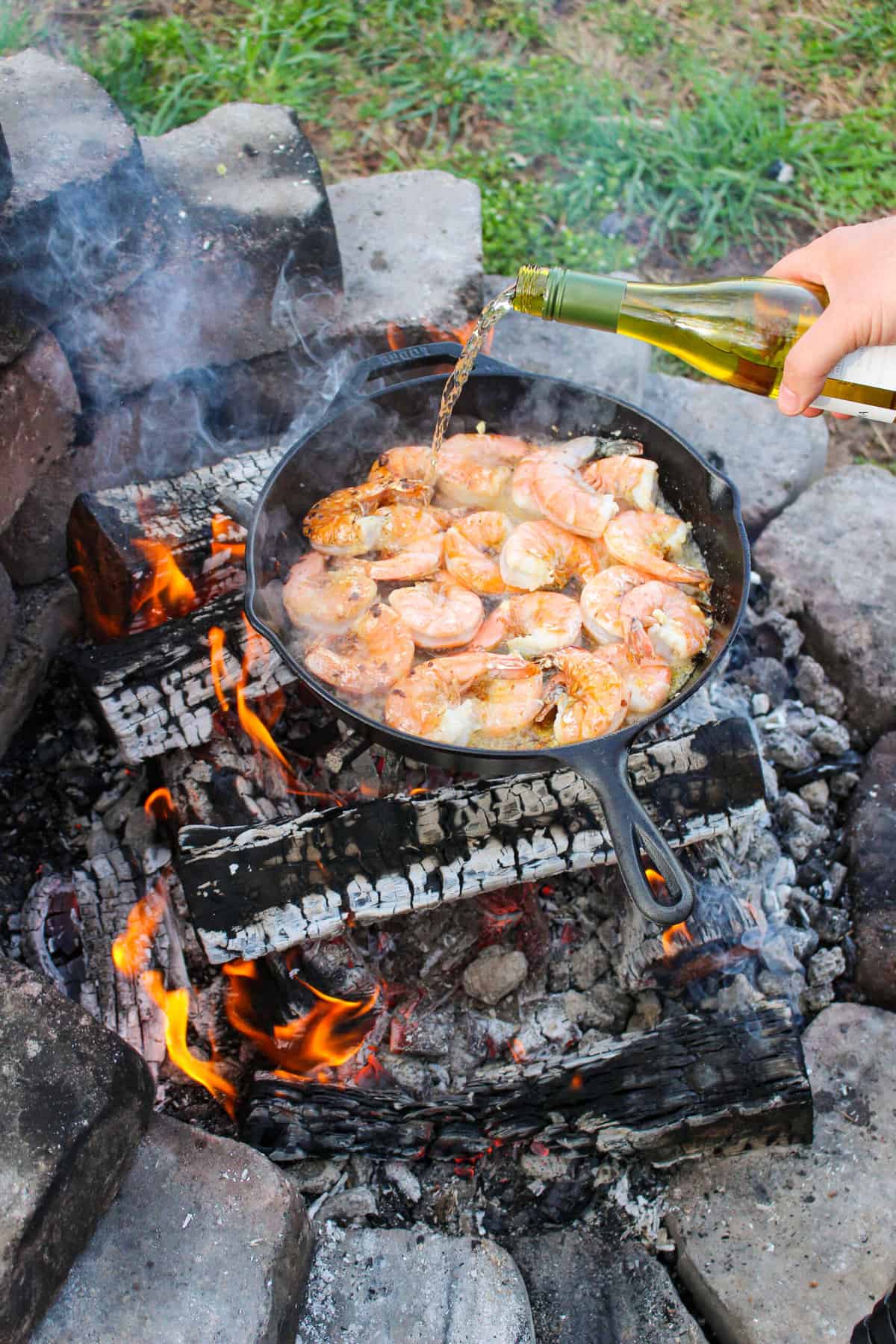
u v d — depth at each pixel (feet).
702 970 3.08
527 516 3.29
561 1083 2.91
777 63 5.80
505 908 3.15
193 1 5.47
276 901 2.90
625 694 2.75
